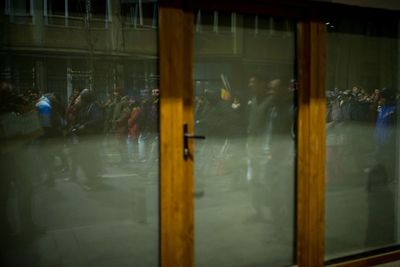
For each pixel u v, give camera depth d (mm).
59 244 2609
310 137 3154
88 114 2633
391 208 3645
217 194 3002
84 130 2629
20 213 2521
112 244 2727
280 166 3178
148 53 2721
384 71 3516
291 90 3166
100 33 2627
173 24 2703
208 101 2920
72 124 2602
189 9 2787
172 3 2691
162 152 2721
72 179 2617
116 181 2711
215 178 2986
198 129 2902
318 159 3197
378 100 3512
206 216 2982
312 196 3189
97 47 2625
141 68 2717
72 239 2637
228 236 3062
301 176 3172
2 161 2467
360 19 3379
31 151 2523
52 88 2547
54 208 2590
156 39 2729
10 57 2451
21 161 2506
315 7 3119
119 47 2668
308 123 3154
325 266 3305
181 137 2773
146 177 2770
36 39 2496
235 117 3016
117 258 2742
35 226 2555
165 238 2771
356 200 3482
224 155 3000
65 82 2574
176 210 2791
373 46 3455
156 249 2822
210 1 2844
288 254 3258
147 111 2742
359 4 3229
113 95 2676
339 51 3318
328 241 3398
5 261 2504
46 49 2521
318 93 3168
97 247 2693
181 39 2734
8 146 2473
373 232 3580
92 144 2650
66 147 2594
